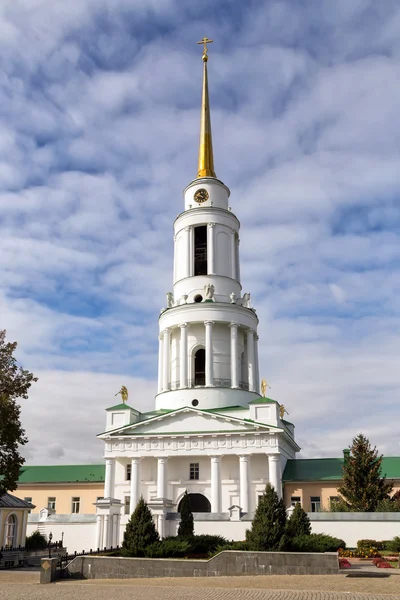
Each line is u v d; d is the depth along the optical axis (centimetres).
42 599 2458
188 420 5862
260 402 5816
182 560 3212
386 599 2266
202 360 6719
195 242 7162
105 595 2536
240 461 5612
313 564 3080
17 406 4228
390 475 6106
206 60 8206
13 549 4834
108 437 5916
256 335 6912
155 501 4900
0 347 4362
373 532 4697
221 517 4941
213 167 7631
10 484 4131
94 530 5531
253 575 3098
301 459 6297
